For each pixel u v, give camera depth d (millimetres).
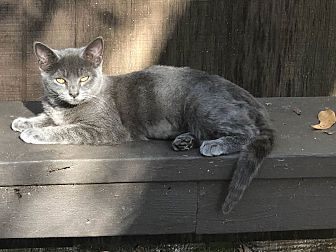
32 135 1041
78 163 973
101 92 1121
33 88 1266
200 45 1266
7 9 1219
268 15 1257
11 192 983
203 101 1078
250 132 1040
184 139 1032
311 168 1006
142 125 1123
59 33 1243
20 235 1008
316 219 1046
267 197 1026
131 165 982
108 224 1017
